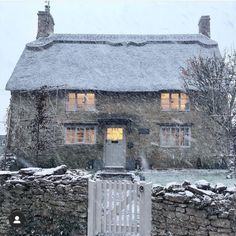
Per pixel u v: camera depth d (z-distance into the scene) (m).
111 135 22.19
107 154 21.86
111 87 22.06
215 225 6.74
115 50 25.72
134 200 6.90
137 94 22.34
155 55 25.03
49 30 27.70
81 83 22.27
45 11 27.45
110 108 22.28
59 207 8.45
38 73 23.22
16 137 21.77
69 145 21.80
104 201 7.01
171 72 23.19
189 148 21.72
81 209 8.29
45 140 21.58
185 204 7.09
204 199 6.85
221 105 18.81
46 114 21.94
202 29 27.48
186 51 25.11
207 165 21.41
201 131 21.78
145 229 6.73
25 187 8.72
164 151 21.77
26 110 22.00
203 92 19.62
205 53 24.45
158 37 27.12
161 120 22.09
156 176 17.69
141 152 21.78
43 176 8.84
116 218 6.93
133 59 24.75
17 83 22.31
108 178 17.69
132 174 17.95
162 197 7.41
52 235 8.23
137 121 22.12
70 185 8.52
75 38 27.02
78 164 21.62
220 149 19.50
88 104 22.52
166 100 22.53
